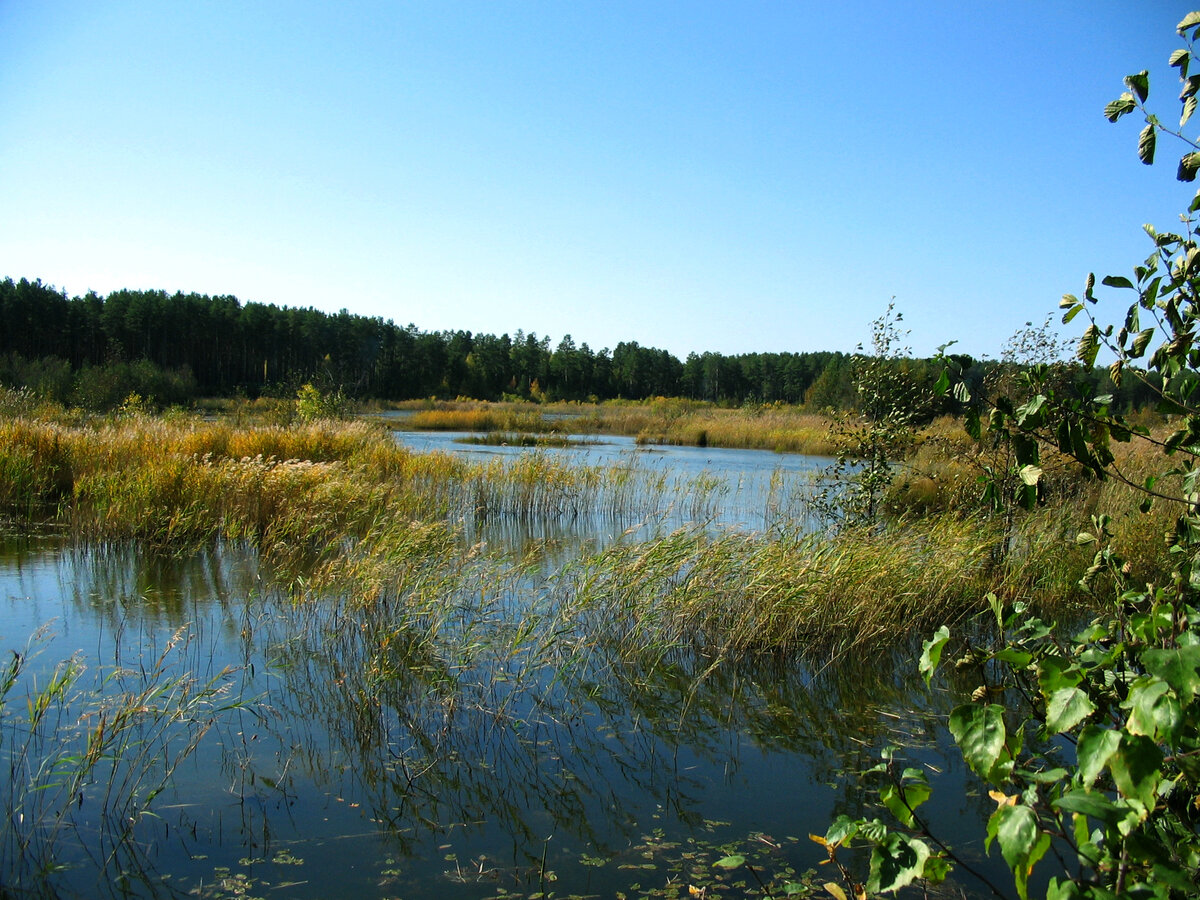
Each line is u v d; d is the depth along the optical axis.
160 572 9.08
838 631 7.06
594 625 7.38
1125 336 2.77
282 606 7.74
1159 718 1.67
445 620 7.24
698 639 7.19
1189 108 2.50
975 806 4.37
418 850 3.86
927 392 9.97
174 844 3.81
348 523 11.10
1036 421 2.76
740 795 4.50
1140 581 6.57
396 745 4.99
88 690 5.52
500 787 4.53
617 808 4.33
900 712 5.79
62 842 3.77
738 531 8.69
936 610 7.73
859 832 2.28
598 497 16.28
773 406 48.94
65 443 13.99
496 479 15.16
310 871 3.63
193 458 12.73
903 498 10.63
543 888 3.55
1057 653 2.54
